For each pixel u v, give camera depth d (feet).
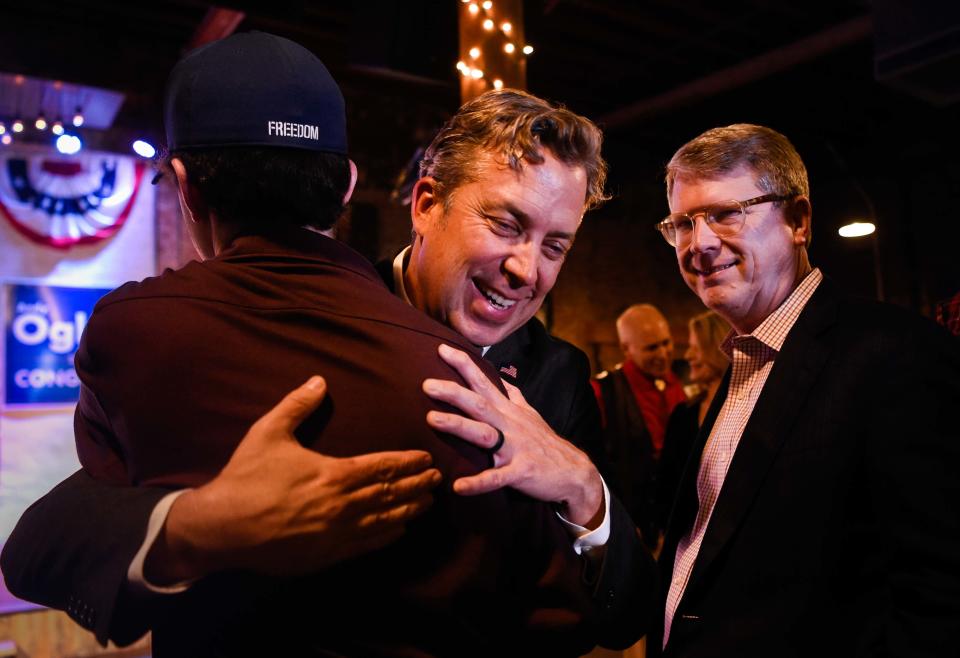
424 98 19.20
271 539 1.99
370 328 2.28
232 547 2.00
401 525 2.10
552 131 3.14
